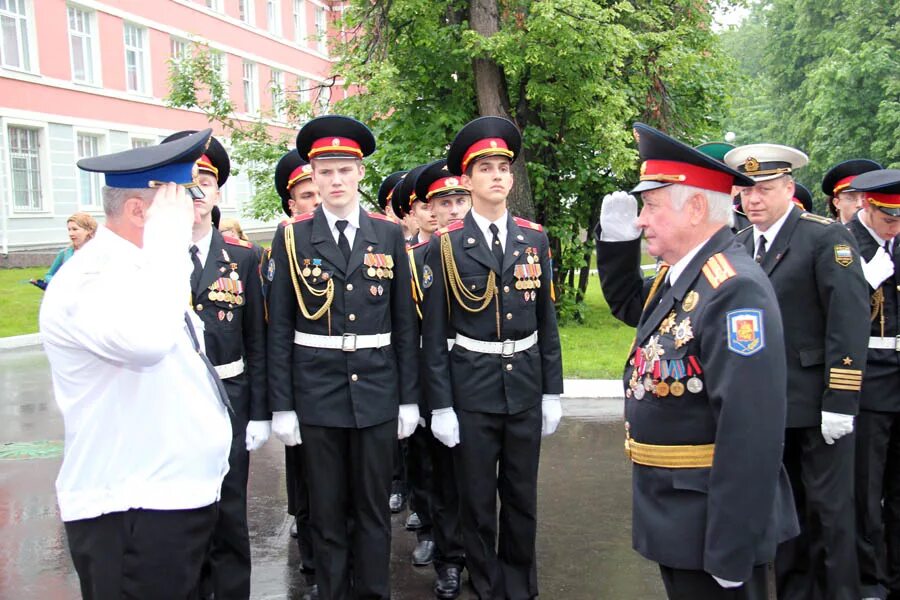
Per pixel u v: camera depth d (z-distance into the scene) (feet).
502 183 12.20
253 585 13.70
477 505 12.21
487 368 12.09
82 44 71.67
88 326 7.31
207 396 8.27
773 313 7.37
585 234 45.52
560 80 36.55
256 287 12.25
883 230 12.91
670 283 8.40
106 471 7.71
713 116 46.34
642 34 37.86
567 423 24.03
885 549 13.35
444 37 37.91
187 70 40.01
